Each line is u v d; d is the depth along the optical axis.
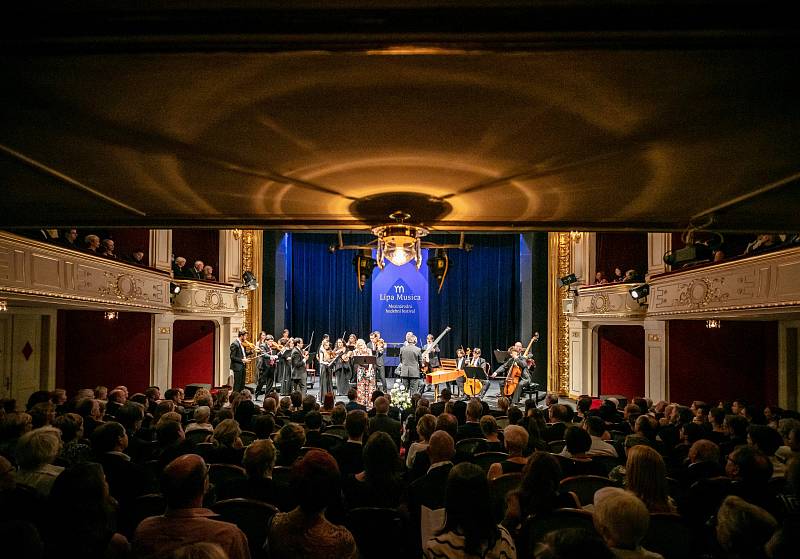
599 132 2.86
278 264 20.53
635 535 2.06
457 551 2.03
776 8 1.74
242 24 1.87
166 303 11.34
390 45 1.97
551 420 6.39
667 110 2.55
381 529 3.03
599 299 13.27
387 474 3.35
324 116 2.69
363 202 4.50
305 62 2.11
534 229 5.24
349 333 22.91
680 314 9.50
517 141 3.03
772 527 2.05
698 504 3.46
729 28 1.80
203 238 15.89
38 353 10.74
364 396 15.16
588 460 3.95
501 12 1.80
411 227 5.01
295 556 2.11
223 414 5.95
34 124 2.77
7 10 1.80
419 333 21.42
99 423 5.31
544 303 18.02
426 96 2.45
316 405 7.30
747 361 11.27
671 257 6.50
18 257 6.48
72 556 2.09
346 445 4.60
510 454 3.90
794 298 6.39
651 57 2.03
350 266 22.98
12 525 1.77
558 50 1.98
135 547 2.15
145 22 1.86
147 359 12.06
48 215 4.97
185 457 2.36
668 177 3.64
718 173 3.53
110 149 3.17
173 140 3.02
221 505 2.90
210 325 15.56
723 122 2.68
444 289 22.81
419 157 3.33
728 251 10.89
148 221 5.16
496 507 3.50
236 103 2.52
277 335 20.09
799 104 2.45
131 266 9.61
